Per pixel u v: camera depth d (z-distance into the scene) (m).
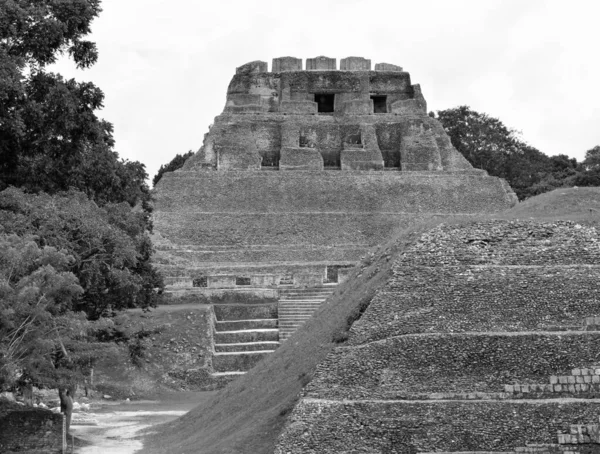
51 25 62.12
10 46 62.31
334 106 124.69
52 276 45.91
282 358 55.69
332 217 106.25
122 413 68.38
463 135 146.62
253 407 49.81
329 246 102.44
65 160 64.94
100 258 56.78
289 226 104.88
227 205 107.50
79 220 56.12
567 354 43.53
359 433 40.56
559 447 39.41
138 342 63.47
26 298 44.62
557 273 48.69
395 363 43.81
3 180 63.50
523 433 40.16
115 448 53.28
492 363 43.56
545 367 43.28
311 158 114.81
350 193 109.75
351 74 124.56
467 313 46.75
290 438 40.53
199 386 76.88
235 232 103.81
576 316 46.62
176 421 59.34
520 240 51.62
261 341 82.75
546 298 47.34
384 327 46.28
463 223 53.00
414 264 50.06
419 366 43.66
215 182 110.25
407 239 55.91
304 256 100.75
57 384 48.28
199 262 99.12
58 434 50.69
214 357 79.12
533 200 61.50
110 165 68.31
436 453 39.78
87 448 53.31
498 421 40.50
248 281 92.50
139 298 68.06
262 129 118.81
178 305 87.94
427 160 115.94
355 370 43.75
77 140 65.06
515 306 47.03
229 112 120.19
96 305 59.38
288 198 108.69
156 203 106.62
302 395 43.69
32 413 50.81
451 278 48.66
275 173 112.00
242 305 87.38
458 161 117.19
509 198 109.94
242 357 79.38
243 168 113.38
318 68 126.19
